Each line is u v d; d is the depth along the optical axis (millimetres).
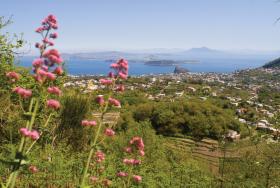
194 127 33969
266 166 9891
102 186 6941
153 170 10242
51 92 4109
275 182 9641
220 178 10281
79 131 10969
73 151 10336
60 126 10977
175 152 14695
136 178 6328
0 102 9539
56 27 4188
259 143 10656
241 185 9859
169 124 35406
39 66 3998
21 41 10234
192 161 13492
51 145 9828
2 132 9375
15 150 3850
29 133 3848
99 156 7109
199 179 10234
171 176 9844
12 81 4848
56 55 4035
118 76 4488
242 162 10617
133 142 5969
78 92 11914
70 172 7797
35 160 7617
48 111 8719
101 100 4512
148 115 36750
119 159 9211
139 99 53469
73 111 11094
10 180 3777
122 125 22406
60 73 4074
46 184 7395
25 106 9453
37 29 4137
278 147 9914
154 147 13859
